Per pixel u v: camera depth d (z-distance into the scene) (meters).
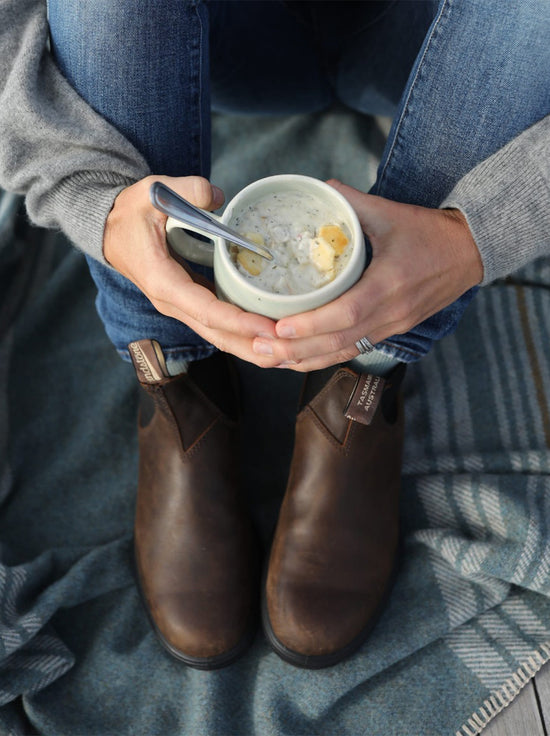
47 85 0.63
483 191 0.59
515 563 0.74
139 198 0.59
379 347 0.68
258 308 0.52
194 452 0.73
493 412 0.86
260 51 0.83
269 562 0.76
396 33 0.75
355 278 0.52
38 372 0.92
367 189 0.99
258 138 1.03
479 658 0.74
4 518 0.85
